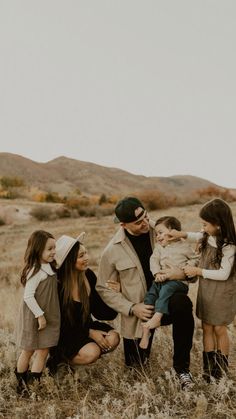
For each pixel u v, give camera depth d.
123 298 4.57
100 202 68.44
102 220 41.72
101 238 25.64
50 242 4.24
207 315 4.21
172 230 4.34
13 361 4.88
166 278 4.23
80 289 4.49
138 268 4.56
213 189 56.25
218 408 3.50
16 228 39.19
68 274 4.43
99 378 4.54
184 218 31.33
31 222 44.19
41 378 4.31
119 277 4.75
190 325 4.13
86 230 32.75
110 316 4.82
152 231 4.66
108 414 3.50
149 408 3.76
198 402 3.53
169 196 52.47
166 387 4.05
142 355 4.66
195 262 4.39
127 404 3.76
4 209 48.00
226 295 4.14
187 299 4.18
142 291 4.58
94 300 4.76
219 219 4.04
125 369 4.62
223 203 4.11
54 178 175.50
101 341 4.48
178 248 4.39
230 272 4.10
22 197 81.88
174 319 4.14
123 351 5.14
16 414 3.81
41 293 4.21
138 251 4.67
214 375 4.16
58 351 4.50
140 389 4.09
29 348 4.19
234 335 5.24
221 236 4.09
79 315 4.48
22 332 4.24
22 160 178.75
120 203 4.43
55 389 4.04
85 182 177.75
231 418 3.45
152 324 4.12
